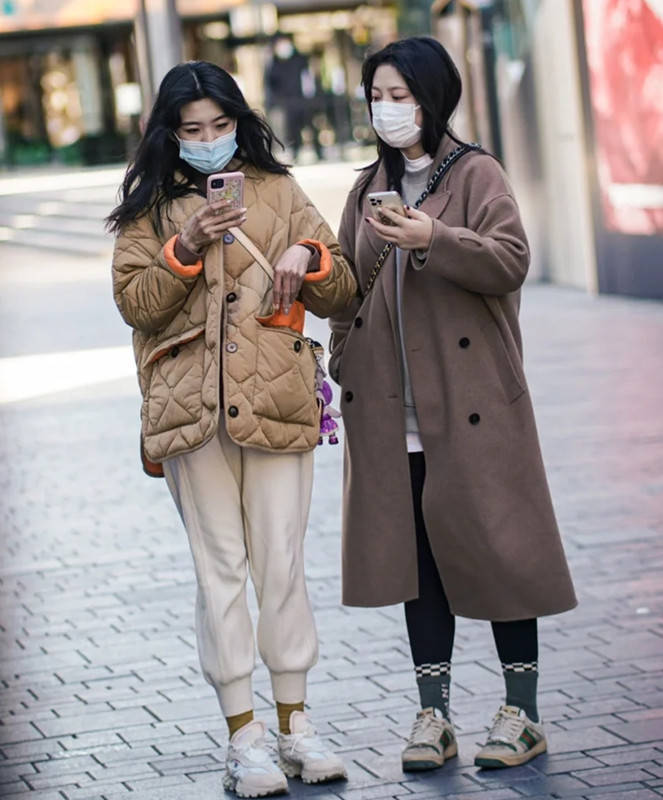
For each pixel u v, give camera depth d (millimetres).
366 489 7004
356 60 55719
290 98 51938
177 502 6914
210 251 6586
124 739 7641
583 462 13070
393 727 7531
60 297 29141
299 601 6902
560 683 7984
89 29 58688
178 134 6594
